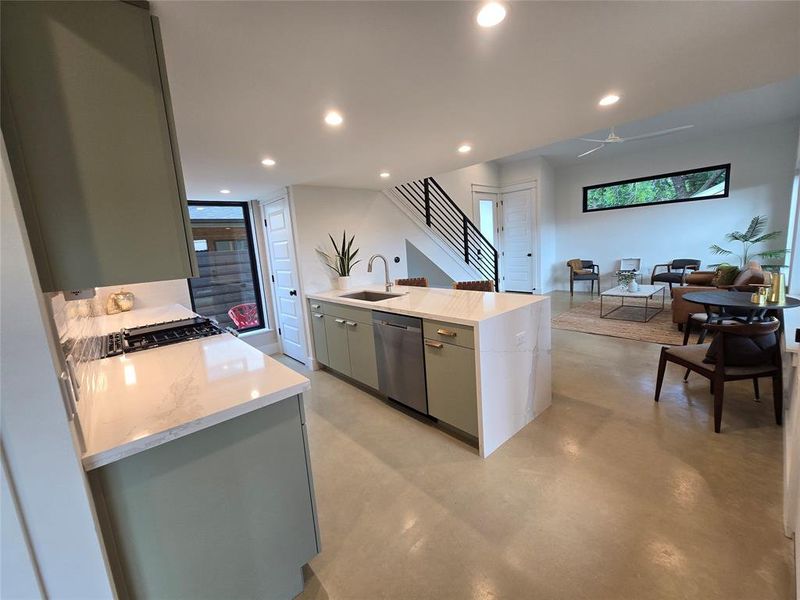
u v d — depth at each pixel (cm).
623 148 666
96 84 92
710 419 240
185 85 150
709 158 612
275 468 125
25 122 84
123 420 104
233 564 119
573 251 793
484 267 675
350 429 259
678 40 139
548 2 113
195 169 276
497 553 150
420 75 156
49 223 88
